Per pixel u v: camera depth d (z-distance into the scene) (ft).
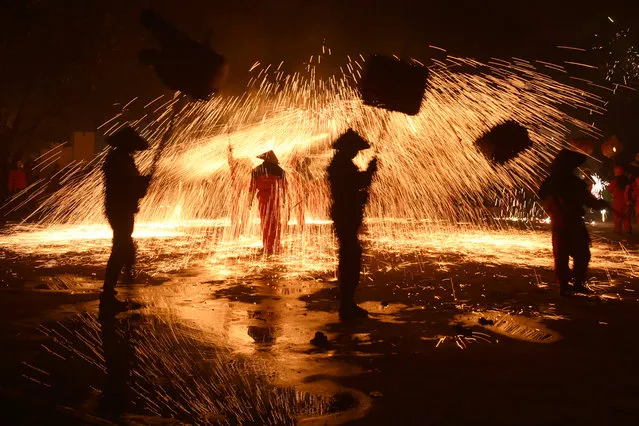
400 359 18.52
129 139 25.20
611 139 60.54
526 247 47.32
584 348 19.63
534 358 18.61
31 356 18.72
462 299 27.32
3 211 82.69
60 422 13.14
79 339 20.59
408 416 14.30
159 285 30.40
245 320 23.40
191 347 19.77
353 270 23.65
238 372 17.35
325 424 13.88
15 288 29.60
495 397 15.42
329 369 17.60
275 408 14.78
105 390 15.92
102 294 24.82
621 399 15.26
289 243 47.78
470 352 19.21
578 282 28.45
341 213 23.72
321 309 25.29
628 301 26.84
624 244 50.67
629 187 58.80
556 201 27.96
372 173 24.38
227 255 41.39
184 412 14.53
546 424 13.83
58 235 56.18
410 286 30.58
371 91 22.98
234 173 50.39
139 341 20.42
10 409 13.67
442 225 69.92
